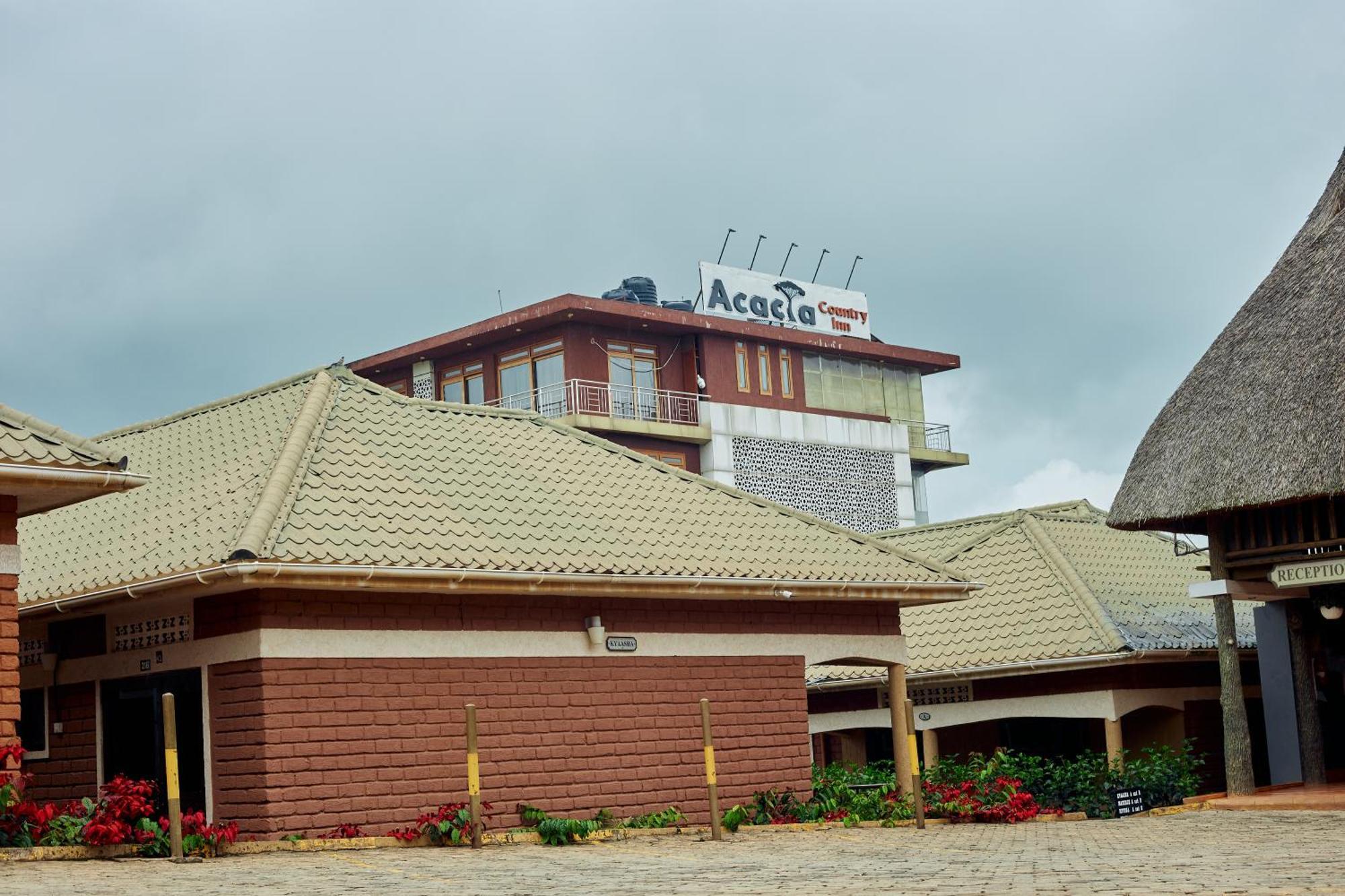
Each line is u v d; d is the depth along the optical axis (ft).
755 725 64.23
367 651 52.65
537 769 56.49
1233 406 71.36
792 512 71.87
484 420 68.33
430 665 54.29
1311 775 74.79
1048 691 82.48
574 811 57.26
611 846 51.49
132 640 55.93
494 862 43.86
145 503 60.49
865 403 188.24
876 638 70.13
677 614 62.44
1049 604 85.56
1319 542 68.59
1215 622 81.10
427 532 55.21
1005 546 93.25
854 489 182.80
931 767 77.87
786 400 177.88
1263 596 73.72
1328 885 30.83
